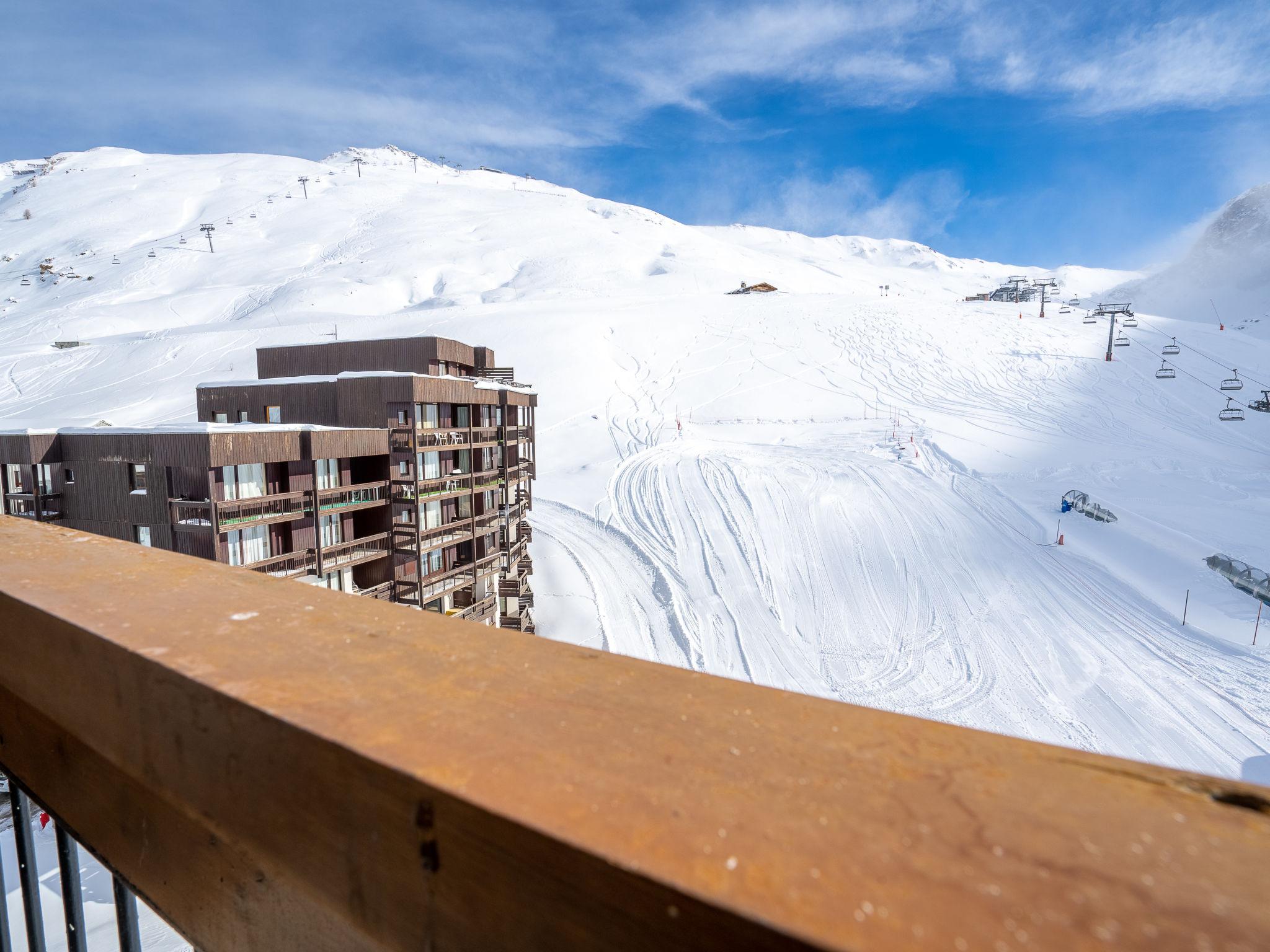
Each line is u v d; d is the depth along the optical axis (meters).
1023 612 28.62
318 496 18.17
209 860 0.95
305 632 1.01
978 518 37.34
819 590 31.23
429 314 92.56
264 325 104.88
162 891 1.04
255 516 16.92
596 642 28.47
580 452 51.53
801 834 0.50
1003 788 0.56
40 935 1.34
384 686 0.82
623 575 33.69
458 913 0.61
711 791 0.57
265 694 0.80
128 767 1.02
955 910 0.39
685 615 29.73
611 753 0.64
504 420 27.62
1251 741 21.00
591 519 39.91
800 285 188.50
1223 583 29.97
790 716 0.72
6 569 1.37
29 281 161.88
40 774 1.28
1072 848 0.47
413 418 21.11
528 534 32.38
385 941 0.70
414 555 21.34
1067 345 71.44
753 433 54.38
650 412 59.50
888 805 0.54
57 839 1.26
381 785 0.66
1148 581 30.77
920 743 0.66
